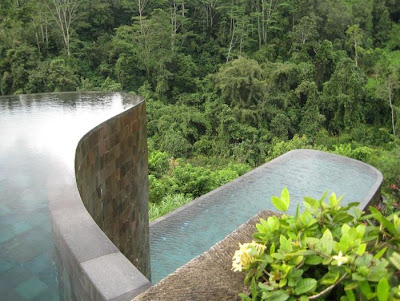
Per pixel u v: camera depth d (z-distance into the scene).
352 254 0.96
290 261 1.03
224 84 22.84
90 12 27.30
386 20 32.94
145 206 4.23
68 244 1.51
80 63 25.30
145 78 25.38
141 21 25.28
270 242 1.20
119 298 1.20
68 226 1.66
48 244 1.88
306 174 7.90
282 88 24.16
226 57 27.94
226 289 1.16
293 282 0.99
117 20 28.89
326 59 25.95
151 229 5.77
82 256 1.43
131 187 3.69
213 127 22.47
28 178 2.42
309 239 1.05
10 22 24.94
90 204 2.71
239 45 28.33
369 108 24.62
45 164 2.59
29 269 1.74
